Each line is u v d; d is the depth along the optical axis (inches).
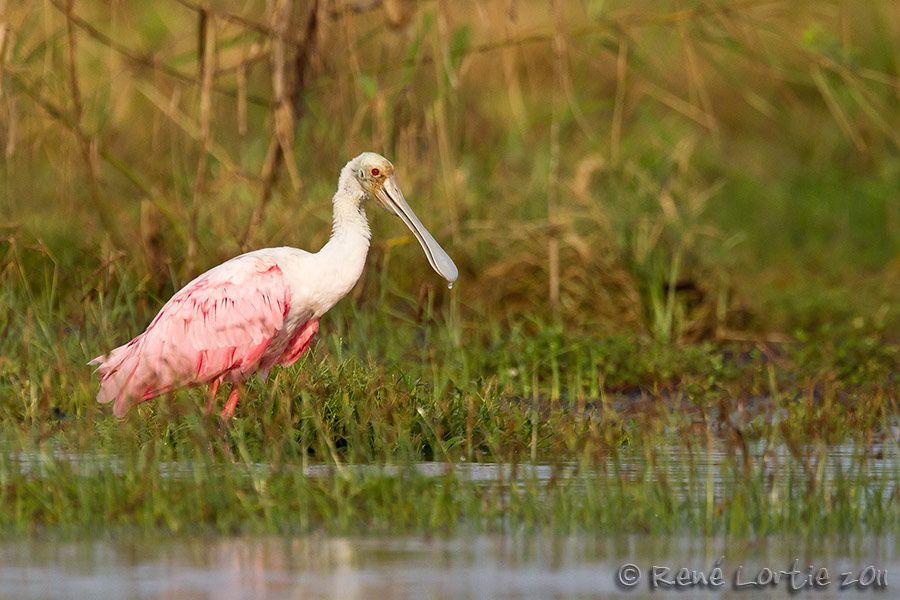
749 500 365.4
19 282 605.3
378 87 666.8
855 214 965.8
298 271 464.8
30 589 287.3
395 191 488.4
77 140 634.8
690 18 679.7
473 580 299.0
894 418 509.0
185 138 714.2
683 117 999.6
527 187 735.7
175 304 454.6
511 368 562.3
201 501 354.6
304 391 427.2
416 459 427.5
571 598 287.7
